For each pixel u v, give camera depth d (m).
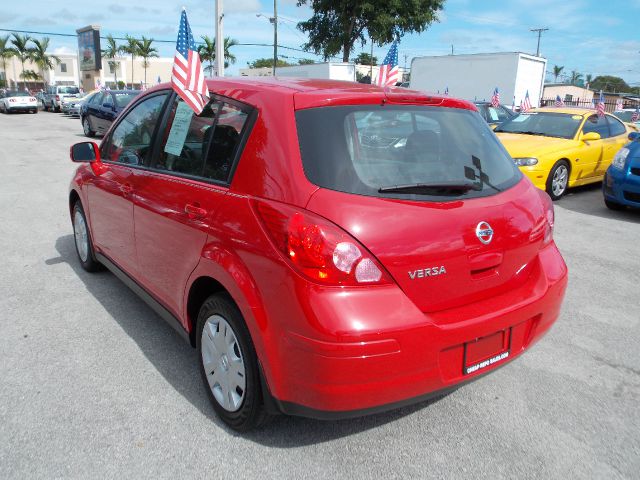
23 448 2.65
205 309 2.87
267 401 2.52
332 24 32.31
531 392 3.26
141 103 3.98
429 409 3.07
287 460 2.61
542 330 2.87
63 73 80.19
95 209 4.42
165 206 3.19
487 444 2.77
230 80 3.12
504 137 9.68
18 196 8.61
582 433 2.88
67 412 2.95
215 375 2.86
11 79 74.06
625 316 4.39
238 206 2.57
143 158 3.67
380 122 2.66
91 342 3.75
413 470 2.57
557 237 6.76
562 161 9.02
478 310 2.54
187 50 2.95
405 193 2.45
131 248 3.79
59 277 4.98
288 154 2.44
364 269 2.23
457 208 2.53
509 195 2.82
